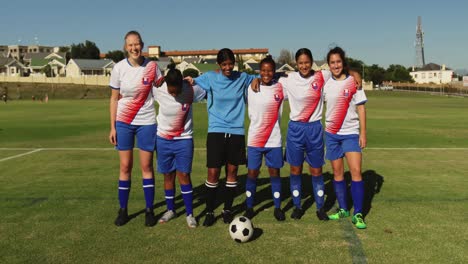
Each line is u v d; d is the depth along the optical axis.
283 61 76.88
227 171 4.53
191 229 4.32
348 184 6.29
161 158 4.48
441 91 63.12
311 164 4.66
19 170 7.45
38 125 16.66
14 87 61.03
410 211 4.84
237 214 4.89
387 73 97.25
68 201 5.36
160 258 3.58
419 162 8.07
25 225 4.43
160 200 5.47
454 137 12.24
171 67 4.25
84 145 10.80
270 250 3.74
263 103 4.45
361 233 4.15
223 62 4.25
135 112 4.42
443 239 3.97
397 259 3.54
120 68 4.39
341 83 4.46
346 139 4.55
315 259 3.55
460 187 6.00
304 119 4.53
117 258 3.59
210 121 4.50
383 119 18.81
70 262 3.51
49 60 94.75
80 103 38.75
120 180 4.52
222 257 3.60
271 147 4.54
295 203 4.73
